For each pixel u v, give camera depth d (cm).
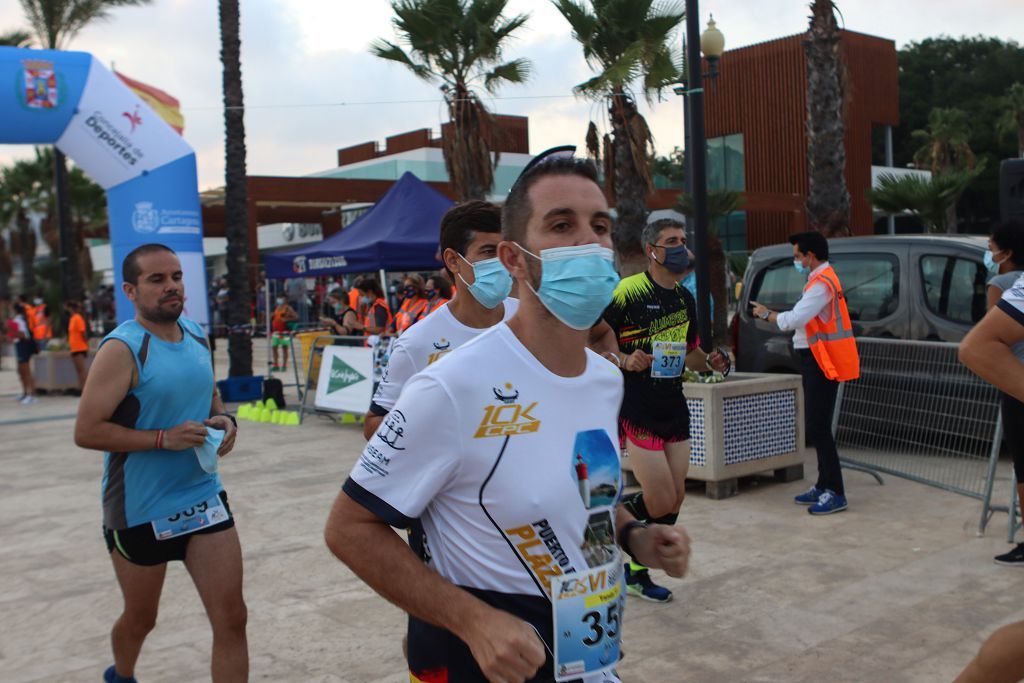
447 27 1659
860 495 664
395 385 328
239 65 1441
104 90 1202
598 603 177
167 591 514
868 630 416
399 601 170
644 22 1426
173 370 318
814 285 593
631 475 704
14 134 1175
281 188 2589
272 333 1852
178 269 321
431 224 1281
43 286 3469
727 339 1531
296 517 668
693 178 869
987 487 554
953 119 3972
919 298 781
